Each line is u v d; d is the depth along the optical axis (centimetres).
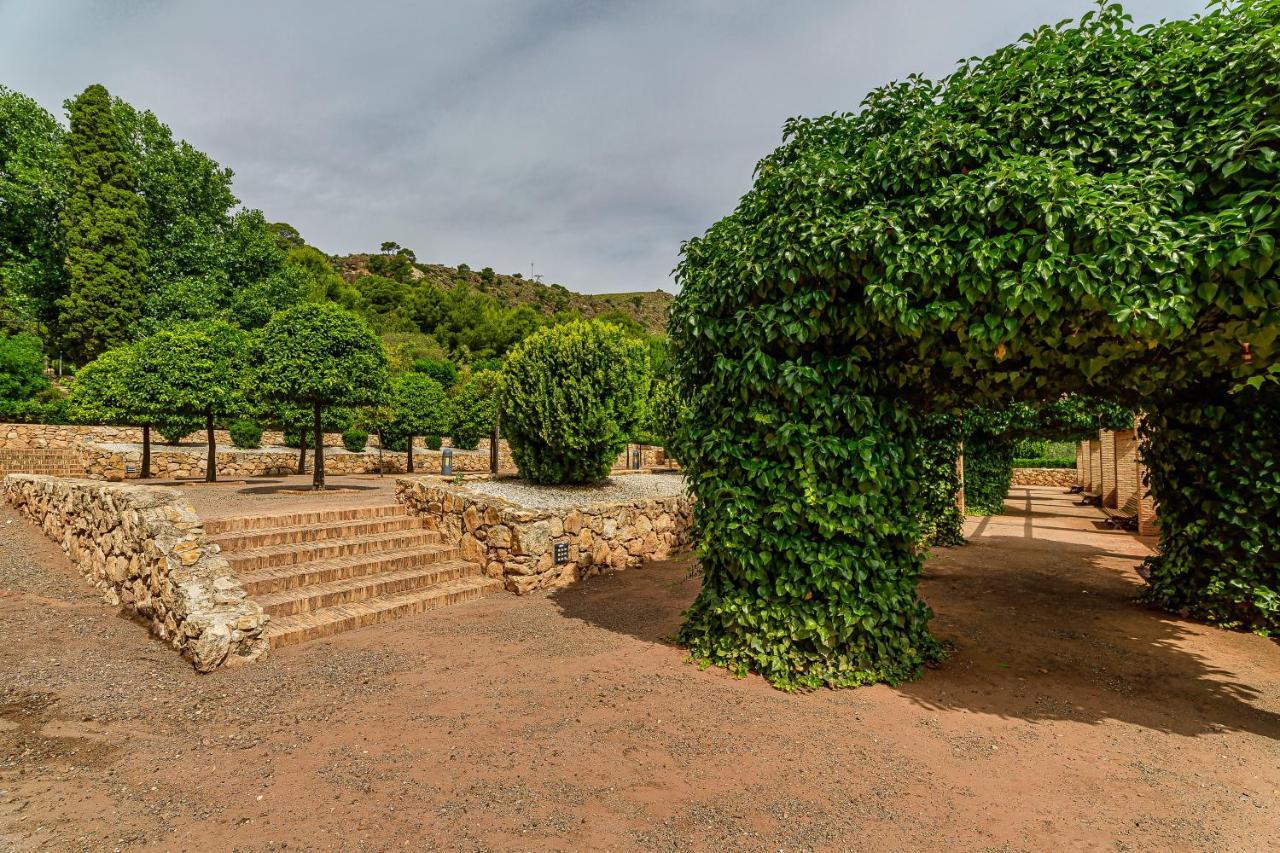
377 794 262
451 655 444
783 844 229
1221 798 265
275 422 1916
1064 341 321
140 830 236
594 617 550
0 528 749
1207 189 291
